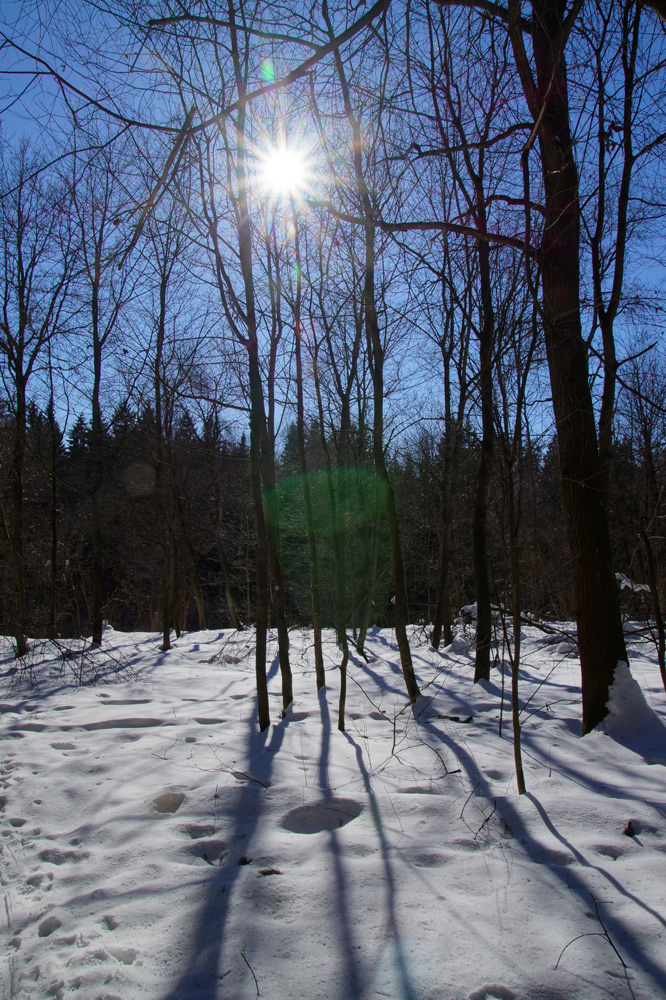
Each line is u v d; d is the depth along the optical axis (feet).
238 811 12.33
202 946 8.26
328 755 15.33
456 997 7.13
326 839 10.89
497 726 17.47
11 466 39.27
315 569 24.52
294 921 8.67
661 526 34.53
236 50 17.01
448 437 38.04
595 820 11.05
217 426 57.72
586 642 16.53
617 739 15.29
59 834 12.05
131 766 15.21
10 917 9.46
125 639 51.37
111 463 64.39
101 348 43.24
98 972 7.86
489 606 24.70
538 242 13.20
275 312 22.07
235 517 87.35
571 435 16.96
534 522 35.53
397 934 8.23
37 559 59.36
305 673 29.50
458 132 16.93
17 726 19.76
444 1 15.11
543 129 16.62
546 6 16.25
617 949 7.77
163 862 10.53
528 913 8.54
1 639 41.81
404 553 73.36
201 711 21.31
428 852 10.27
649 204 20.16
